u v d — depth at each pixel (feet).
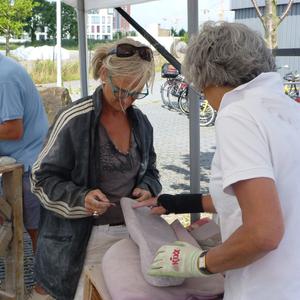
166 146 26.91
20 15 67.92
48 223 6.62
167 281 4.68
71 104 6.42
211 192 4.07
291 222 3.73
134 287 4.71
